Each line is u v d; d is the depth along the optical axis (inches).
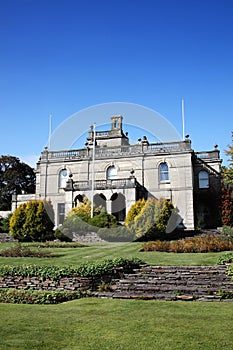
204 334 259.0
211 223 1439.5
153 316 314.5
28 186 2384.4
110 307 353.1
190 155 1417.3
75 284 434.9
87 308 349.7
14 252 717.9
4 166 2356.1
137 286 444.5
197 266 520.7
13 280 457.7
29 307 358.0
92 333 263.1
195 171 1521.9
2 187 2298.2
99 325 284.4
